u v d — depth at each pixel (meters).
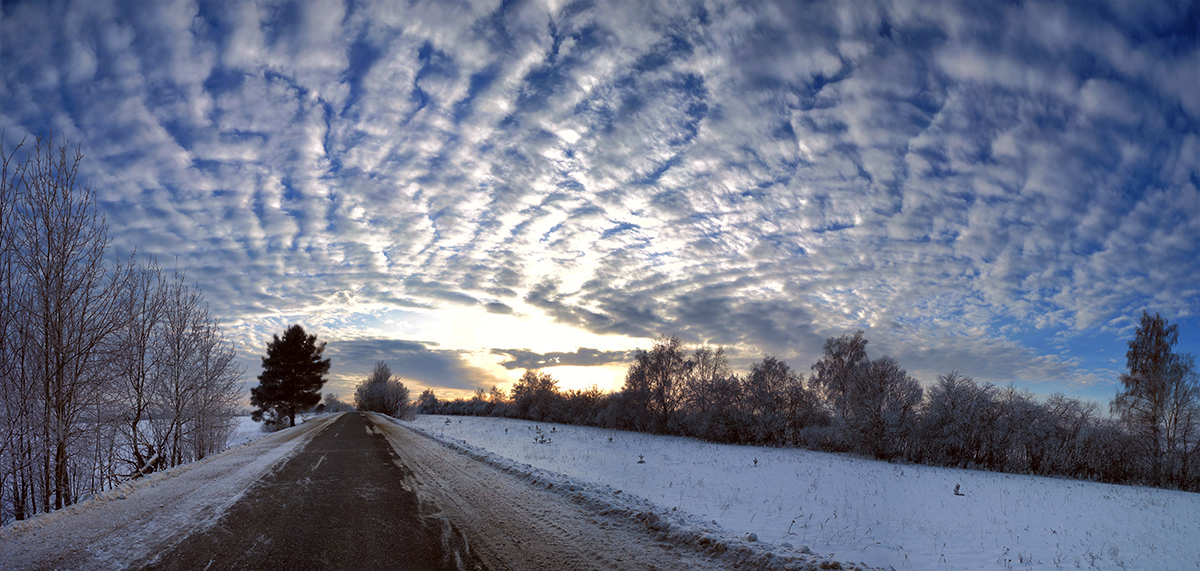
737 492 15.08
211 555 6.36
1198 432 27.56
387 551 6.58
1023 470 27.92
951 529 11.37
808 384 43.41
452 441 25.89
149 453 16.84
